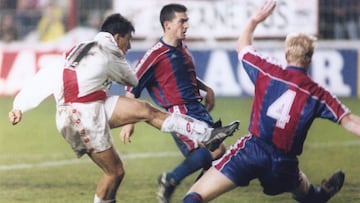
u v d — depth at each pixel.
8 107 48.19
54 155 33.06
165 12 22.05
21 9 56.72
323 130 40.16
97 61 19.30
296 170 18.62
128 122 19.78
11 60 52.78
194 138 19.88
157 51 21.92
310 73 51.12
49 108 48.69
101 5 55.66
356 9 53.16
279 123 17.91
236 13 52.59
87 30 56.00
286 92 17.89
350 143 36.06
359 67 50.91
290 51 18.11
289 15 52.34
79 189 25.95
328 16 52.94
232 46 52.38
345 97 50.94
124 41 20.22
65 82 19.30
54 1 56.53
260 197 24.58
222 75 51.03
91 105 19.36
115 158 19.92
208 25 52.75
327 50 51.12
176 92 22.00
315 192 20.25
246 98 50.31
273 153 18.09
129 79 20.03
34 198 24.58
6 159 32.16
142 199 24.28
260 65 18.22
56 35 56.28
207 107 22.91
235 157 18.25
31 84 19.62
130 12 53.53
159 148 34.75
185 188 25.84
